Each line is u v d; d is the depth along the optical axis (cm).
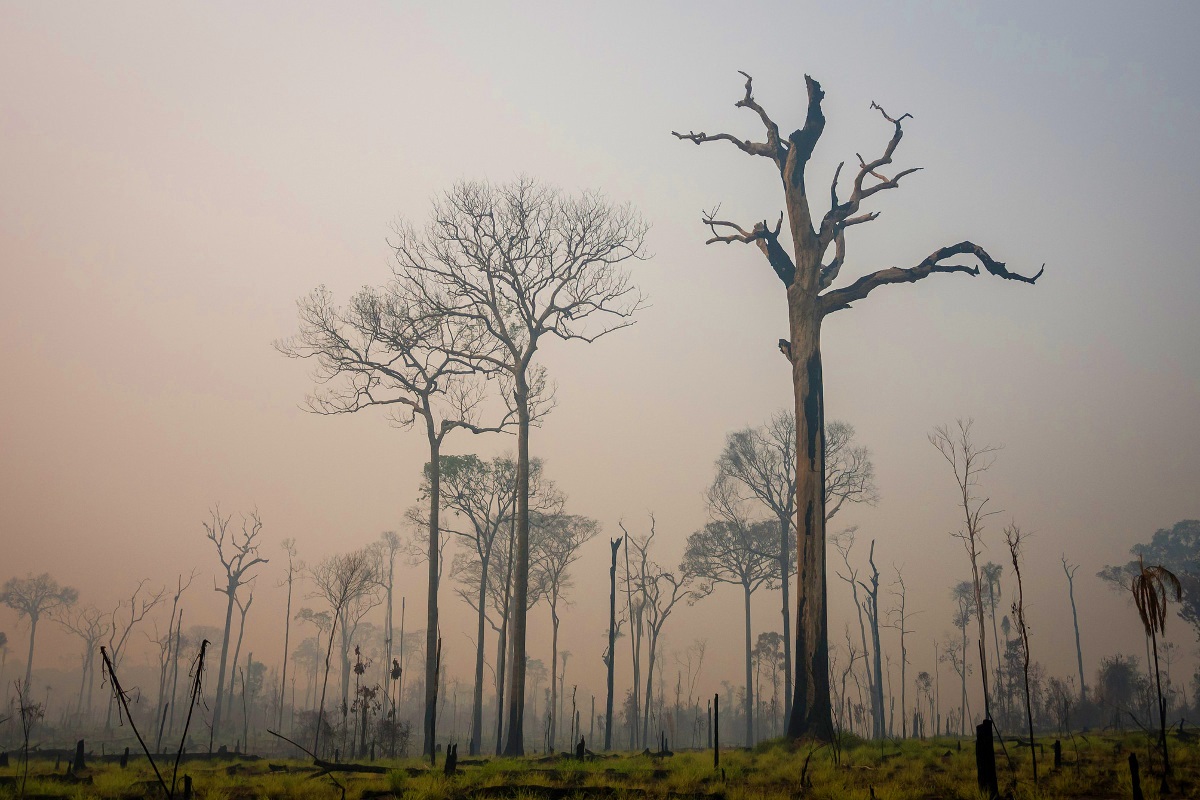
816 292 2827
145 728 5988
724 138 3070
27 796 1533
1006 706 5850
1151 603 1281
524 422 3544
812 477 2634
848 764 1866
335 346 4038
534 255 3700
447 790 1542
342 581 3559
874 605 5750
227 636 6384
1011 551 1548
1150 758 1577
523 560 3306
